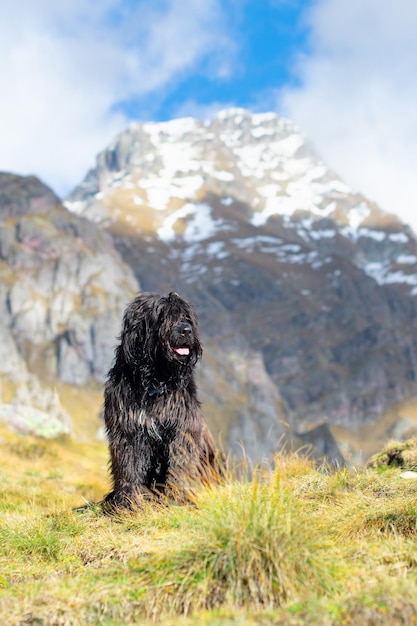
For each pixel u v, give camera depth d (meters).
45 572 2.81
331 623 2.14
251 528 2.58
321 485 3.48
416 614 2.12
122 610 2.40
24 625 2.32
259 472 3.25
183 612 2.39
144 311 3.48
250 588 2.42
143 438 3.52
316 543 2.61
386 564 2.52
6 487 5.27
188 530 2.79
